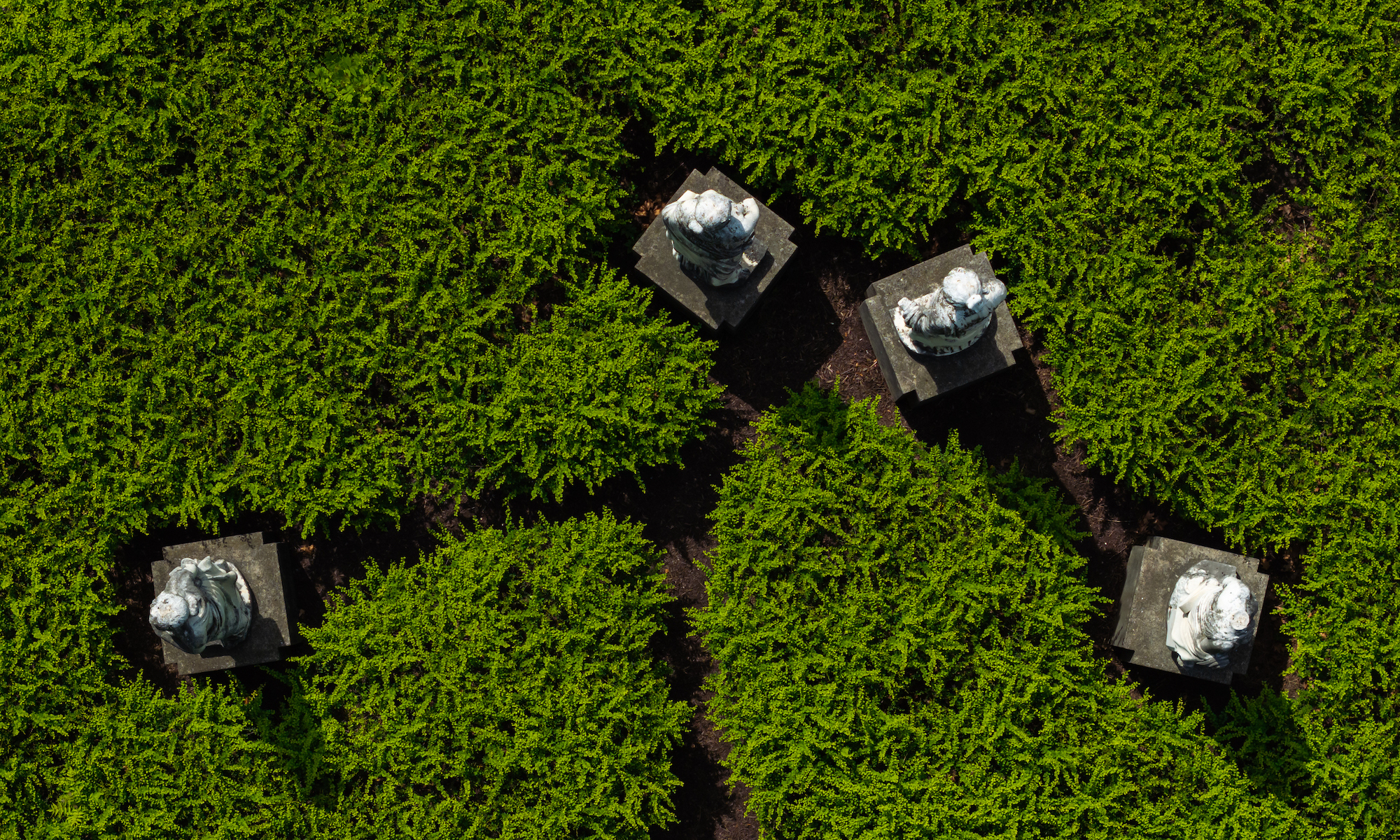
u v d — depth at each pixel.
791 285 13.13
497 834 11.68
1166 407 11.72
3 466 11.94
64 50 12.30
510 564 11.77
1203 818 11.41
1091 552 12.84
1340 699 11.67
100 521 11.84
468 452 12.15
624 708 11.65
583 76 12.43
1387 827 11.47
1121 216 12.11
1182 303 11.96
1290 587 12.41
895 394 12.70
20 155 12.24
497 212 12.26
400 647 11.65
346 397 11.88
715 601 12.04
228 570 11.65
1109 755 11.45
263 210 12.20
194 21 12.35
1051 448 12.95
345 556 12.93
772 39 12.20
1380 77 12.19
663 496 13.07
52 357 12.02
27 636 11.73
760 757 11.55
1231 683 12.58
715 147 12.63
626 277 12.09
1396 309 11.96
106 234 12.17
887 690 11.61
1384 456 11.73
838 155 12.13
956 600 11.67
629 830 11.59
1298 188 12.84
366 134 12.16
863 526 11.73
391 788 11.42
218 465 11.97
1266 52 12.30
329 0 12.34
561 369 11.84
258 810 11.71
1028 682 11.56
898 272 12.96
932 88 12.07
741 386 13.12
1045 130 12.24
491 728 11.52
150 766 11.62
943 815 11.22
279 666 12.70
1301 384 12.04
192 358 11.91
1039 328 12.09
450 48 12.22
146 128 12.15
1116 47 12.16
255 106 12.23
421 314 12.05
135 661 12.77
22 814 11.59
